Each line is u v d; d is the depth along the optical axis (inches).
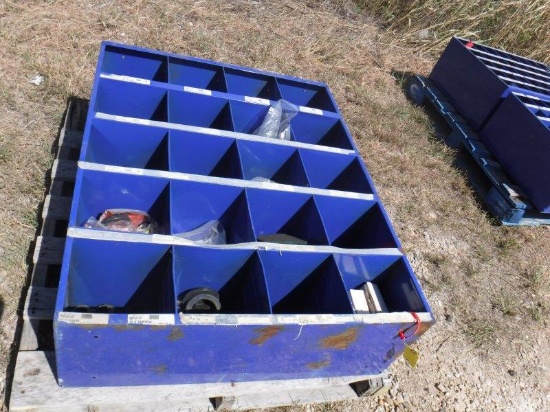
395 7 259.3
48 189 128.7
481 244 170.2
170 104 136.1
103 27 183.3
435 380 129.3
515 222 176.9
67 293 94.0
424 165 189.9
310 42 221.5
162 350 87.7
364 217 129.9
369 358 105.9
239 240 117.3
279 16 230.8
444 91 215.8
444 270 157.0
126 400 93.5
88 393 91.4
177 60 150.2
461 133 196.2
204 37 197.5
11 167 129.0
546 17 267.9
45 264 111.7
